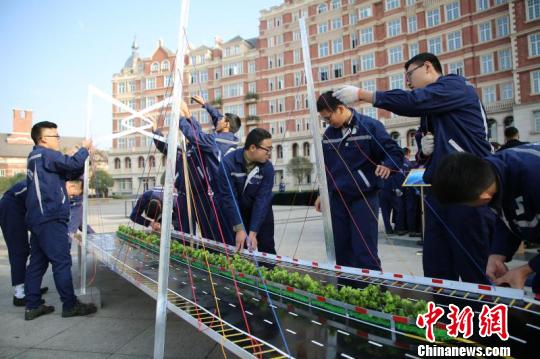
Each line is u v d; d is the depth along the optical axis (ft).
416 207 25.95
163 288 6.95
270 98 135.95
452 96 7.54
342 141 11.44
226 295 8.23
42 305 12.53
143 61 157.89
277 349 5.30
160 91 153.69
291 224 40.27
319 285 7.54
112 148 164.86
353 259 11.92
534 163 5.07
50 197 11.80
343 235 11.79
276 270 8.69
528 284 7.47
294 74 130.21
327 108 11.12
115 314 12.26
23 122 237.45
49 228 11.88
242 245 12.19
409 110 7.61
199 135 14.85
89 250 16.35
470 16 94.48
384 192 27.84
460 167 4.79
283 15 133.39
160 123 15.71
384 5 108.37
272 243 14.43
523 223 5.42
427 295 6.88
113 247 15.78
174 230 18.69
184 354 8.88
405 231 28.02
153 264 12.11
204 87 153.58
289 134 128.88
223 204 12.64
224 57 146.61
